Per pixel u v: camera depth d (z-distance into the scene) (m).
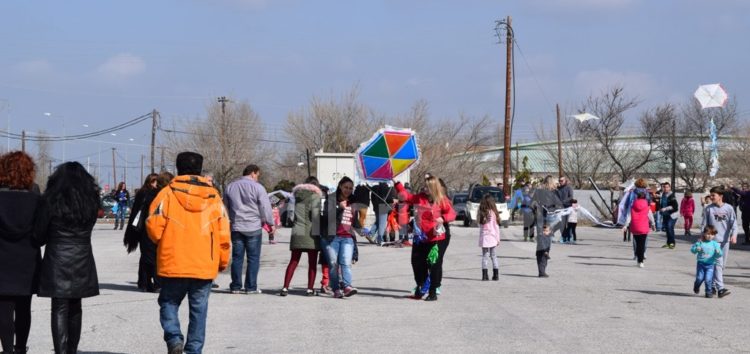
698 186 62.25
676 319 10.80
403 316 10.97
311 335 9.47
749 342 9.10
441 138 61.66
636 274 16.78
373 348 8.67
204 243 7.48
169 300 7.57
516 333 9.63
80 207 7.53
